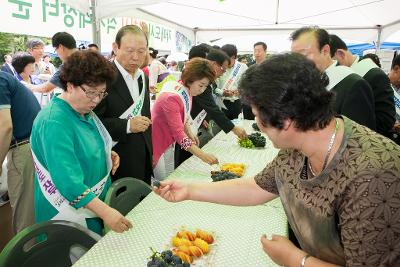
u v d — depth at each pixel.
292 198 0.87
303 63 0.70
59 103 1.43
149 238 1.32
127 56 1.98
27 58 3.58
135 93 2.09
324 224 0.77
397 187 0.65
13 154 2.20
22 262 1.18
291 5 5.15
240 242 1.31
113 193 1.58
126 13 4.20
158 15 5.16
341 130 0.74
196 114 2.82
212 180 1.92
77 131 1.44
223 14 5.59
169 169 2.61
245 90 0.73
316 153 0.76
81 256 1.30
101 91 1.43
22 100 2.16
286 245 0.89
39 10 3.11
